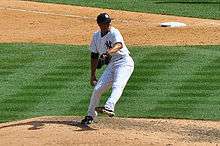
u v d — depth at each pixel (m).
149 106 48.44
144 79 55.22
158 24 79.75
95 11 87.31
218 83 53.88
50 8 88.19
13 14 84.25
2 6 88.25
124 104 49.03
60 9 87.69
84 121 40.94
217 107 47.94
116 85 39.59
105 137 37.94
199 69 58.22
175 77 55.81
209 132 40.47
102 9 88.81
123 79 39.78
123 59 40.03
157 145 36.62
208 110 47.22
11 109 48.41
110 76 40.12
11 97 51.44
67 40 71.50
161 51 64.69
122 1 94.69
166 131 40.38
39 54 64.81
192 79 55.16
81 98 51.03
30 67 60.06
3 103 49.91
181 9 90.50
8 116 46.53
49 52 65.50
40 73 58.12
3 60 62.75
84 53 64.88
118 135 38.47
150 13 87.38
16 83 55.22
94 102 40.59
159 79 55.22
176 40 70.44
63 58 63.16
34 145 36.47
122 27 78.12
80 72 58.03
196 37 71.75
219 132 40.53
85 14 85.25
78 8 88.69
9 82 55.53
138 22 81.31
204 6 92.88
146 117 45.56
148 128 40.97
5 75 57.62
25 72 58.53
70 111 47.66
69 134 38.56
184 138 38.62
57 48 67.19
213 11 89.50
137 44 68.56
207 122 43.72
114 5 91.69
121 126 41.12
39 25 79.56
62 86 54.06
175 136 39.00
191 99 50.03
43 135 38.47
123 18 83.50
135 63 60.19
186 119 44.81
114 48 39.28
